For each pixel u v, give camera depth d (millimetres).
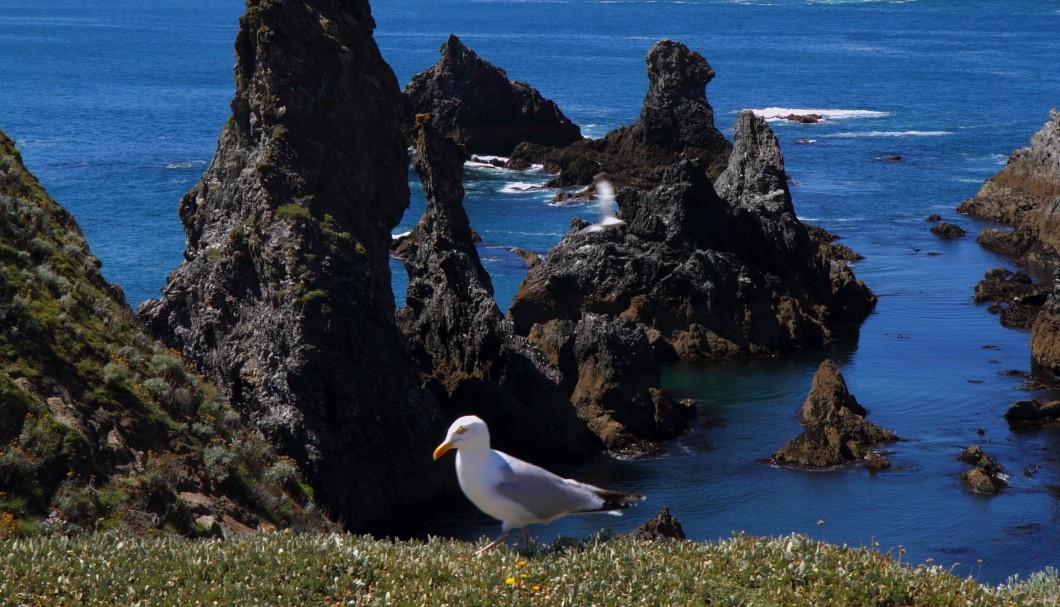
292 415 74812
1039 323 109000
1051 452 87375
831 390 96000
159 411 59562
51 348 56469
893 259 155750
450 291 98875
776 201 146250
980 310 132250
